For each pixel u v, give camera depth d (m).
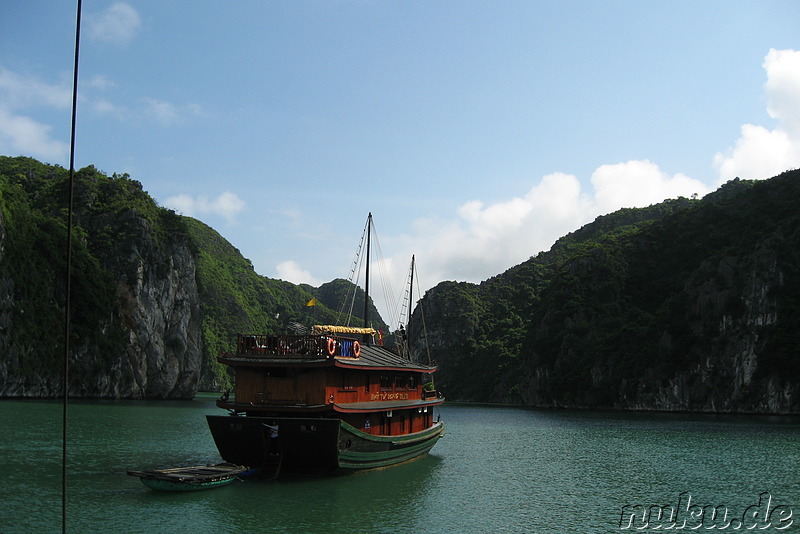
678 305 167.50
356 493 32.12
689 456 55.09
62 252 152.12
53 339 142.75
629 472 44.78
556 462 49.78
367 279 58.12
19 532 24.69
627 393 163.12
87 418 81.69
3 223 134.62
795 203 167.38
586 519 29.91
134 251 169.12
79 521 26.14
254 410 32.91
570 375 178.50
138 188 190.62
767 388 140.50
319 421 31.02
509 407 180.12
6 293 133.38
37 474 36.31
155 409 111.19
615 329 182.25
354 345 34.97
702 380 152.50
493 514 30.11
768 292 149.25
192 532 25.02
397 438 37.91
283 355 33.31
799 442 69.56
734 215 187.12
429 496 33.06
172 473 31.53
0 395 128.38
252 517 27.22
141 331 165.25
